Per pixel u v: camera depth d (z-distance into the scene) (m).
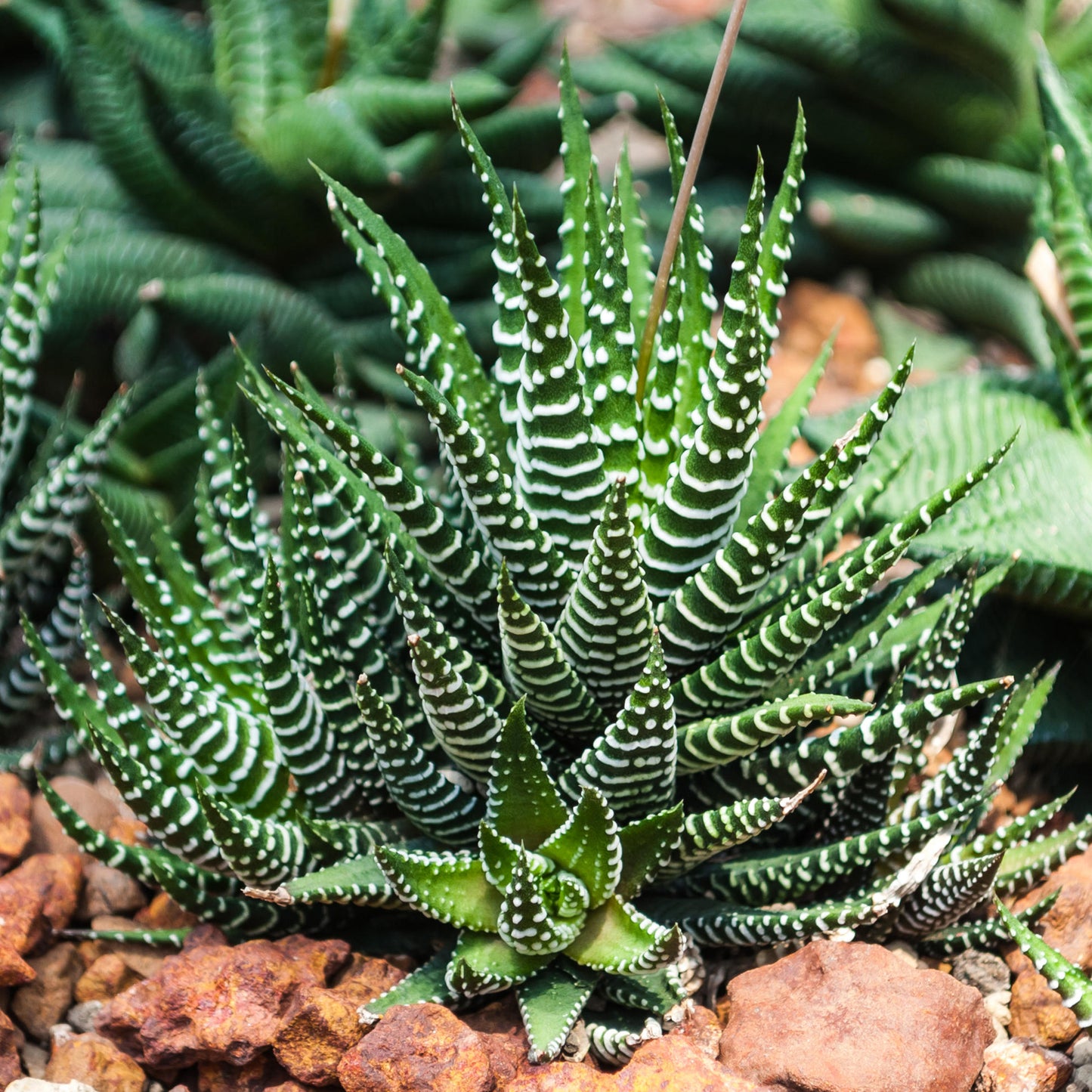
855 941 0.64
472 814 0.64
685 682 0.63
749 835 0.62
